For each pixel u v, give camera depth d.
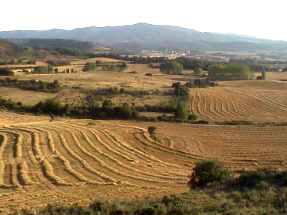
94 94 95.88
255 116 79.88
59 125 60.00
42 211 18.73
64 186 30.72
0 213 21.12
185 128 64.25
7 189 29.53
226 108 88.00
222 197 17.59
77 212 17.38
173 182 33.31
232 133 60.00
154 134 56.28
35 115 75.50
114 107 78.06
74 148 45.88
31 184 31.09
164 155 46.50
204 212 15.09
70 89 101.12
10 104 81.31
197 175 25.61
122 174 36.12
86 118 75.69
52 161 39.44
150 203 17.88
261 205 15.46
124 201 19.20
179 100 90.06
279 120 74.75
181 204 16.28
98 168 38.03
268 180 20.95
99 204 17.92
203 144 52.81
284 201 15.60
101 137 52.41
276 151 48.72
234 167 40.34
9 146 45.22
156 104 84.62
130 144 50.72
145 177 35.28
